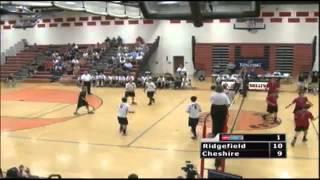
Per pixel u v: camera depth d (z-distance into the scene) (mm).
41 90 26219
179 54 31047
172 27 30953
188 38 30672
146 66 31719
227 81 23328
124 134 14055
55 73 30641
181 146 12469
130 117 16969
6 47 35938
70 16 33562
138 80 27078
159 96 22797
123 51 30375
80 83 28000
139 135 13938
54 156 11664
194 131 13297
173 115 17312
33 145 12906
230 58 29875
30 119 17094
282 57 29000
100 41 32938
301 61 28672
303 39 28609
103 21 32594
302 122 12148
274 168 10266
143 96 22906
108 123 15953
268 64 29266
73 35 33719
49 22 34250
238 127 14641
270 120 15898
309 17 28281
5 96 23719
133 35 31922
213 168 10297
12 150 12352
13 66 32750
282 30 28812
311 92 24031
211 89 25219
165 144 12719
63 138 13734
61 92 25188
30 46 34719
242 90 22312
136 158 11336
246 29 29047
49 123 16219
